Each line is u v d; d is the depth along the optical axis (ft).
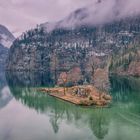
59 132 386.52
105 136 358.84
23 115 505.25
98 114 485.56
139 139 344.28
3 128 414.62
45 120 461.78
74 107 556.92
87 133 378.12
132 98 622.95
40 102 631.97
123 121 433.07
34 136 371.97
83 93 630.74
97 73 646.74
